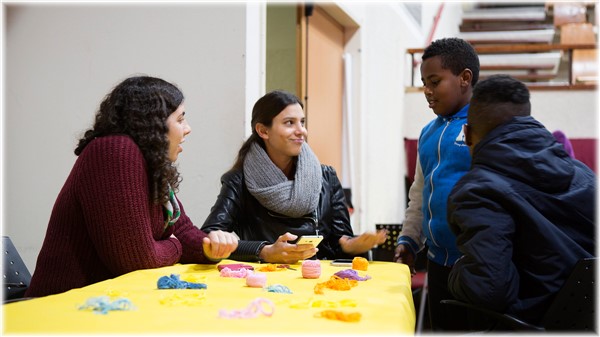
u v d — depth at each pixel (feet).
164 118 5.97
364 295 4.66
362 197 18.81
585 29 34.24
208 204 11.02
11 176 12.03
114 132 5.82
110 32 11.57
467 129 5.96
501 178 5.24
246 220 7.98
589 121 21.34
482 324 5.74
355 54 18.83
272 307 3.77
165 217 6.27
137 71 11.43
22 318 3.57
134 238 5.48
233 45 10.95
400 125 23.75
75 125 11.73
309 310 3.95
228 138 10.94
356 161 18.62
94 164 5.54
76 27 11.73
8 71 12.00
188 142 11.10
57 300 4.15
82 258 5.66
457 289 5.19
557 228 5.21
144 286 4.77
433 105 7.62
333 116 18.15
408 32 25.25
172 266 5.97
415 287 13.32
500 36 35.19
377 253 12.50
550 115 21.61
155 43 11.33
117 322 3.50
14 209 12.02
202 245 6.28
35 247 11.93
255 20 11.30
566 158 5.52
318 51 16.63
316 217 7.98
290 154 7.89
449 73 7.40
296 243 6.80
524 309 5.09
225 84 10.98
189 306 4.01
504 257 4.97
